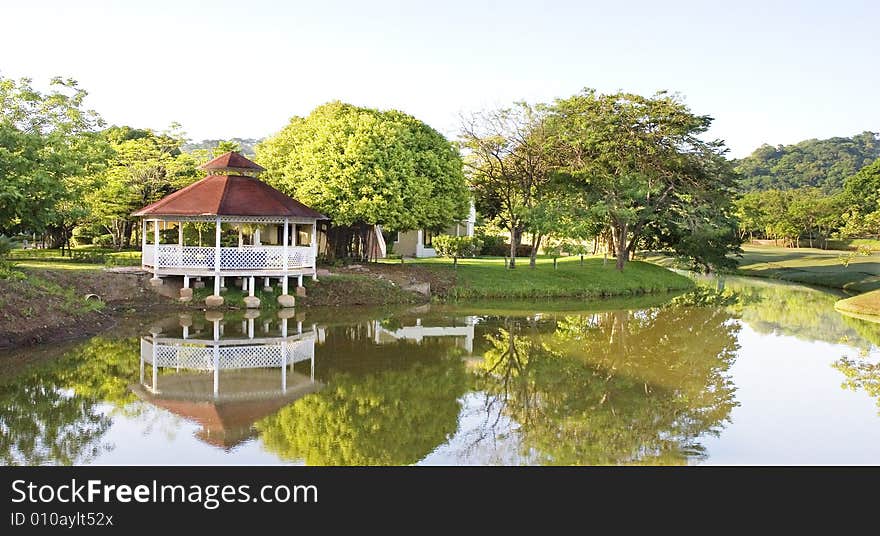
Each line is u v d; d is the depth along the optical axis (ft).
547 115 110.01
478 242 152.15
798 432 38.27
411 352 59.47
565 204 113.50
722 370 54.44
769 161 483.10
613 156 116.37
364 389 46.57
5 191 56.70
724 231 121.80
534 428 38.68
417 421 39.60
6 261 70.28
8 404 41.37
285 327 69.67
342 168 90.89
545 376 51.57
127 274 77.66
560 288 106.73
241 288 83.76
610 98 116.57
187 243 118.93
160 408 41.04
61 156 63.46
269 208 78.59
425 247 150.51
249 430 37.35
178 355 55.62
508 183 110.93
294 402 42.93
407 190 91.91
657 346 65.05
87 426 37.37
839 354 61.98
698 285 136.15
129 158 113.91
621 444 36.14
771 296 115.24
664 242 140.56
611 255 149.38
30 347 56.44
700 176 125.70
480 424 39.29
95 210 103.09
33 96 72.13
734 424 39.78
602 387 48.42
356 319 76.79
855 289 125.29
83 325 63.62
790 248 232.12
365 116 92.89
